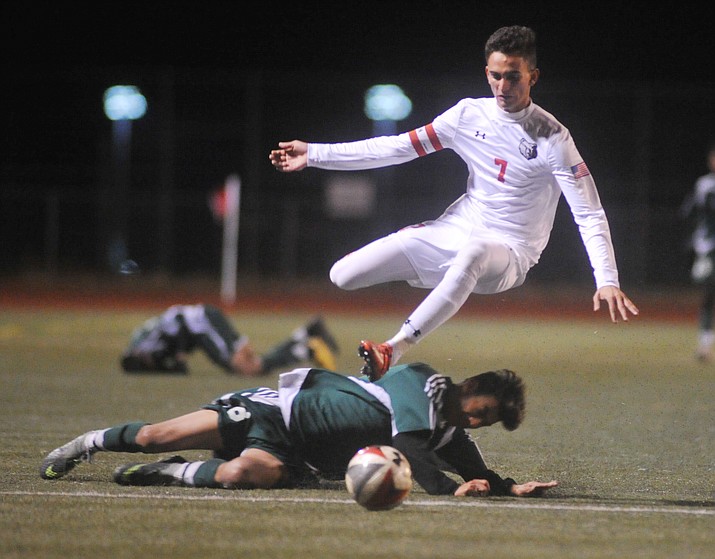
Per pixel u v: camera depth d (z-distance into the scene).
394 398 20.12
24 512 17.84
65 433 27.39
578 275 97.44
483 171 21.42
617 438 28.17
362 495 17.98
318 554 15.31
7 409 31.67
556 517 18.17
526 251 21.50
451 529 17.03
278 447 20.38
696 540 16.62
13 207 101.19
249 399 20.72
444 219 21.84
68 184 102.62
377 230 99.38
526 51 20.61
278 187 102.88
